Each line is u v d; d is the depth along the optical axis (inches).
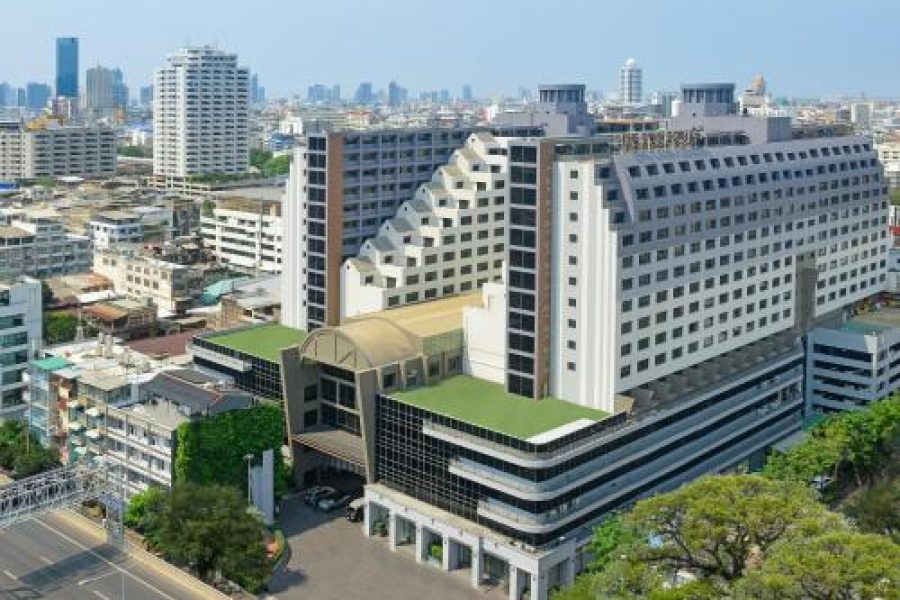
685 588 4680.1
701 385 7864.2
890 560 4266.7
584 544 6663.4
